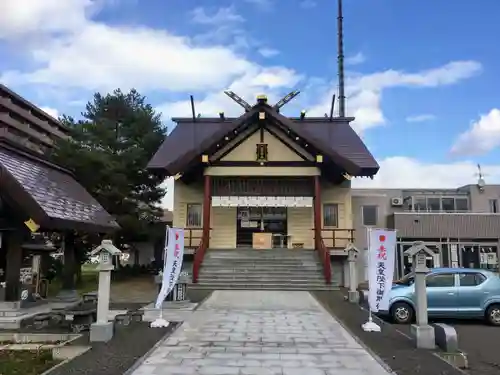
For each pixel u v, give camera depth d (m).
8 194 9.91
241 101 24.12
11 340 9.33
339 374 6.57
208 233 21.55
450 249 23.52
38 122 63.28
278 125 22.53
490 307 11.83
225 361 7.22
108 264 8.87
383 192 27.80
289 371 6.70
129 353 7.61
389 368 6.83
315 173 22.06
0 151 11.65
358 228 24.31
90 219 12.45
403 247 23.53
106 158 24.00
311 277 18.56
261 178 23.11
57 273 19.47
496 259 23.41
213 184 23.12
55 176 14.02
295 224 24.20
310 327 10.09
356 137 25.86
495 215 23.73
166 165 22.39
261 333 9.40
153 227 27.12
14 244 11.31
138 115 28.95
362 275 23.14
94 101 30.61
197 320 10.90
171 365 6.98
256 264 19.69
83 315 9.73
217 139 21.22
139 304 14.38
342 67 34.47
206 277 18.69
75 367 6.80
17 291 11.21
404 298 11.79
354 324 10.43
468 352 8.97
